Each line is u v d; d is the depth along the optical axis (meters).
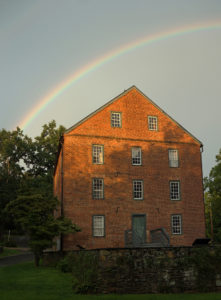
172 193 29.69
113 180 28.02
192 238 29.09
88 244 26.00
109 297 12.17
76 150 27.62
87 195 26.97
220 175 46.59
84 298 11.98
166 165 30.06
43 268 21.44
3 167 58.66
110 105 29.62
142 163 29.31
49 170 59.22
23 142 60.38
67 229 23.33
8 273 18.80
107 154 28.44
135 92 30.83
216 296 12.49
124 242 26.97
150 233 27.84
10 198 50.06
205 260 14.18
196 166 31.17
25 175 59.47
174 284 13.68
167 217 28.80
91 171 27.58
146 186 28.89
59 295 12.68
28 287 14.25
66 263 19.20
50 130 63.00
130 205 27.97
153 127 30.59
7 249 38.84
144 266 13.66
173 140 30.92
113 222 27.11
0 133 63.53
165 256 13.95
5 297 12.06
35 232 22.28
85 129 28.33
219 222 49.00
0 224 47.78
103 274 13.40
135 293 13.33
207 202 52.56
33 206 22.67
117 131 29.25
